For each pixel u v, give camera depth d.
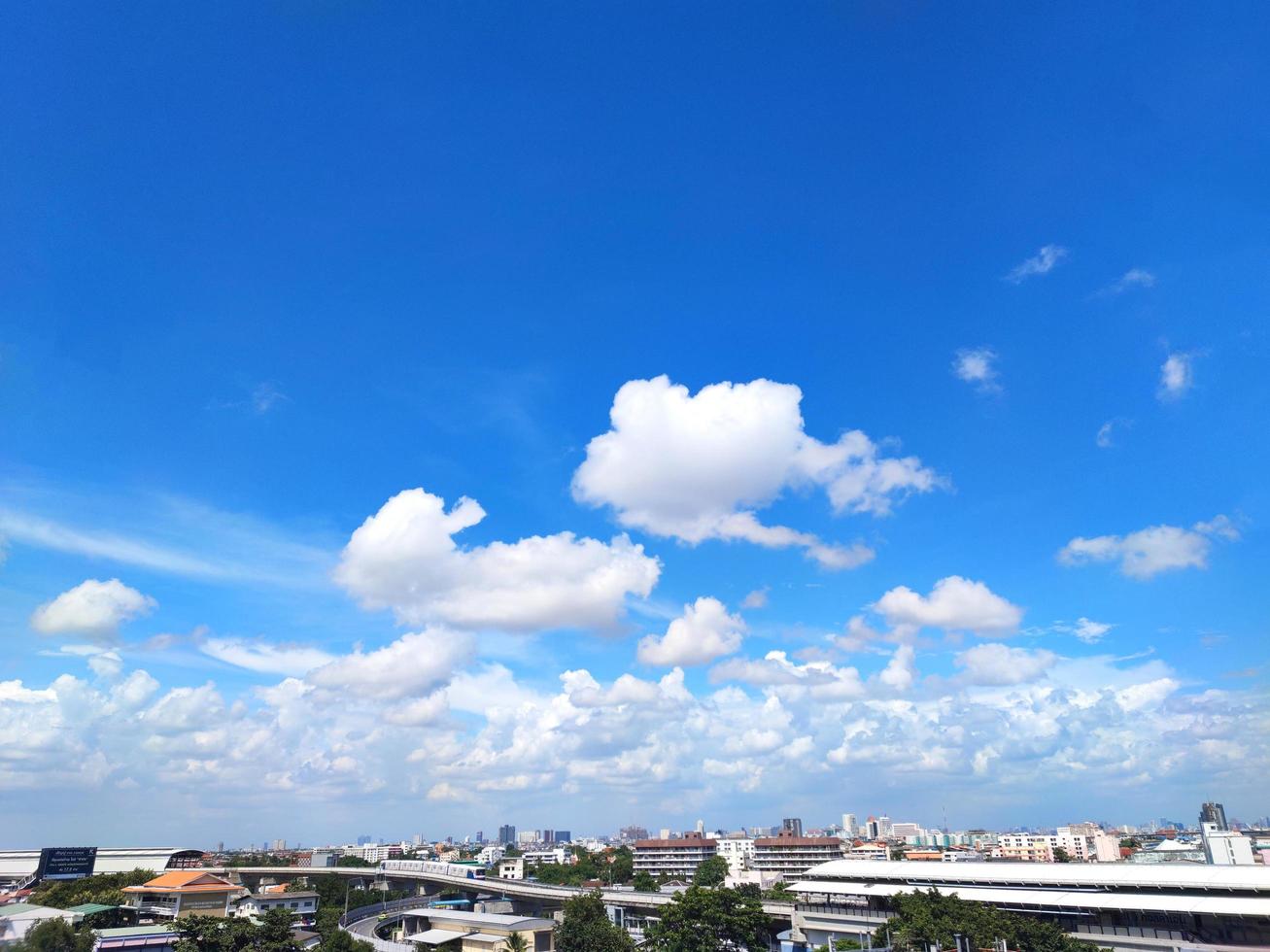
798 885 153.62
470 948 149.25
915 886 139.00
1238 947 100.31
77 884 165.50
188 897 148.50
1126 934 111.00
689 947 113.06
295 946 114.38
